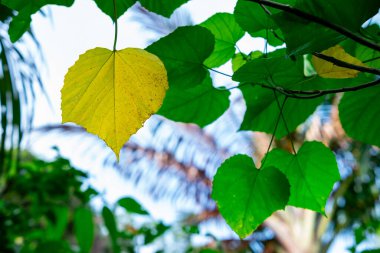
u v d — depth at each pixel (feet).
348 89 1.83
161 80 1.67
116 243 4.60
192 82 2.13
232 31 2.25
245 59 2.27
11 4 1.94
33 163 5.82
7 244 5.74
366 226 7.34
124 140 1.64
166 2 2.04
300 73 2.04
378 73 1.72
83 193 5.30
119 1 2.00
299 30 1.63
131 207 4.59
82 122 1.65
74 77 1.65
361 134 2.33
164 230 5.04
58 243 4.62
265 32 2.14
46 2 1.97
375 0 1.56
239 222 2.11
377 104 2.24
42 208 5.46
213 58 2.32
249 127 2.48
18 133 5.74
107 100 1.66
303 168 2.25
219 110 2.44
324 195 2.27
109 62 1.66
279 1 1.93
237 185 2.12
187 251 6.14
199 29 1.98
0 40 5.65
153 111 1.66
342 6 1.58
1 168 5.64
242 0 1.98
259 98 2.38
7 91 5.60
